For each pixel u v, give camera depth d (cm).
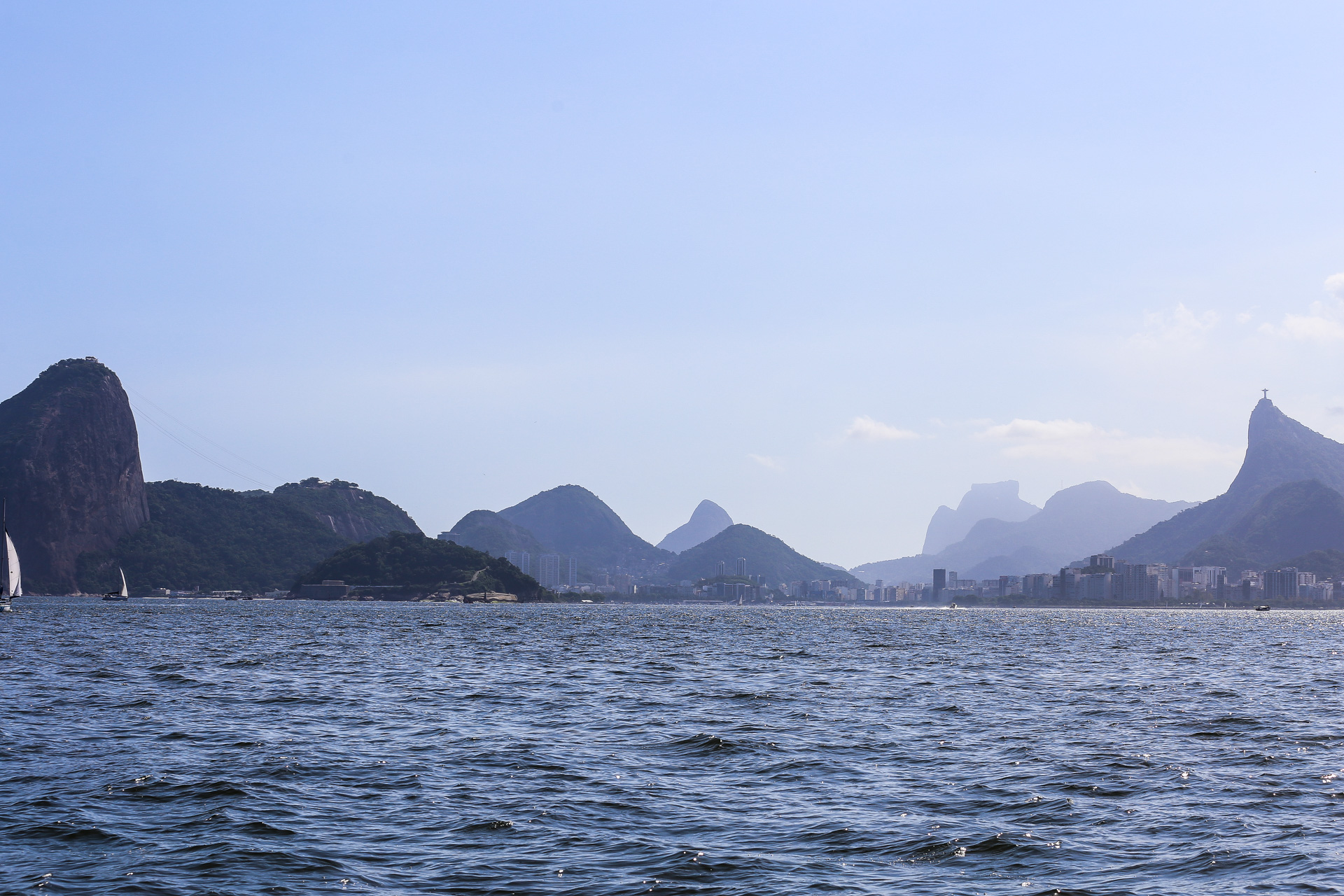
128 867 2338
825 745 4019
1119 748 3988
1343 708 5350
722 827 2723
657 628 18238
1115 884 2250
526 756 3716
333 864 2369
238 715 4725
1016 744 4066
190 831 2636
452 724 4538
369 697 5541
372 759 3634
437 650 9956
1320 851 2486
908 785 3256
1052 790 3194
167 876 2273
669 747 3950
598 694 5853
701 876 2292
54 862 2369
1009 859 2441
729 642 12606
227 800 2956
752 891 2192
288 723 4497
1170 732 4422
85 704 5075
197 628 14750
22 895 2138
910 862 2412
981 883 2261
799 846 2538
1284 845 2545
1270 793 3150
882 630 18350
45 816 2769
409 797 3036
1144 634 17225
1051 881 2277
